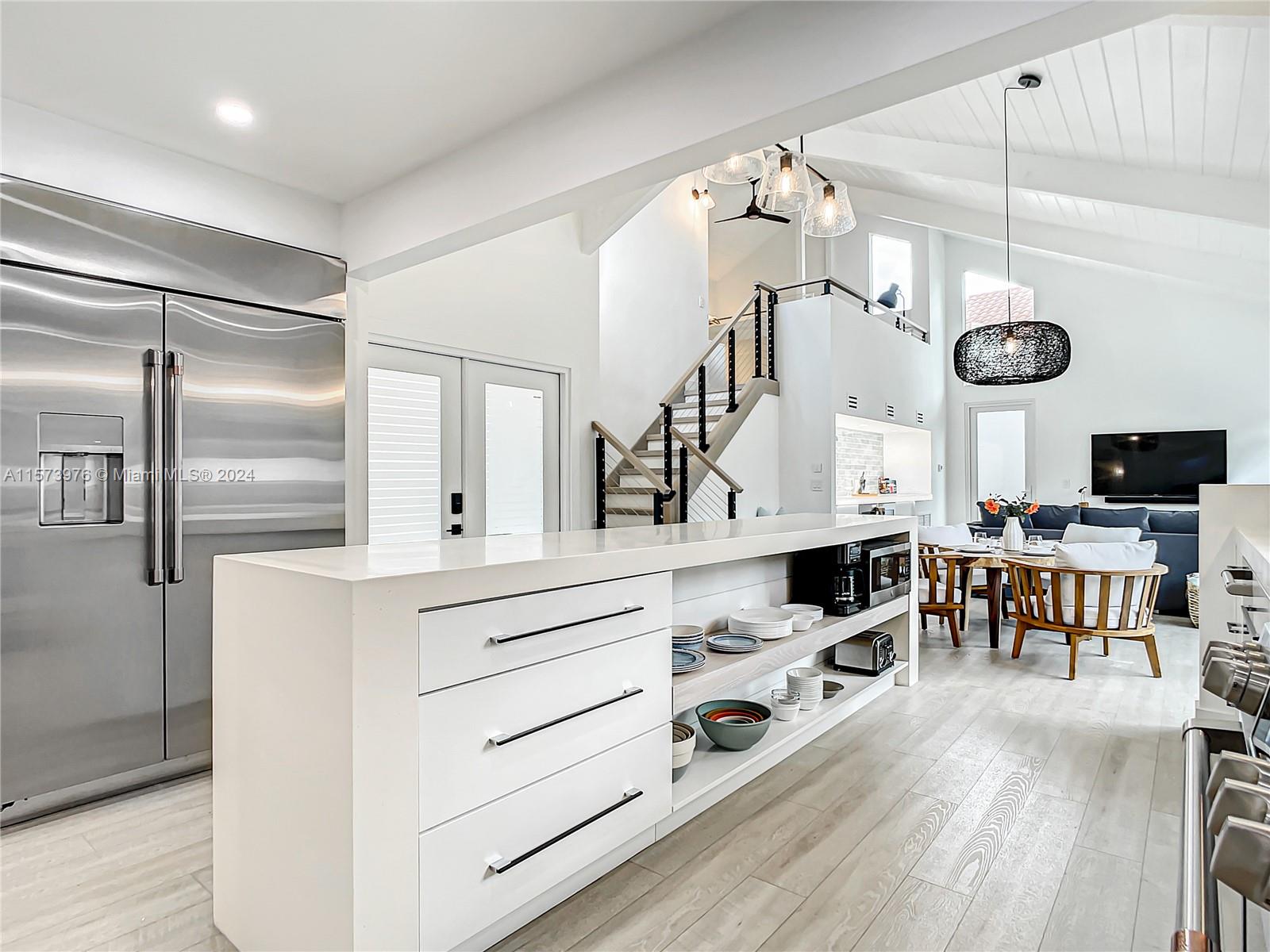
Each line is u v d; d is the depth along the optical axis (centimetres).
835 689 345
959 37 192
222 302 314
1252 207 459
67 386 271
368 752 146
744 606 328
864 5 209
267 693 168
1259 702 97
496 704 171
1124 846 224
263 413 325
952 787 268
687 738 249
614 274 744
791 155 397
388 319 433
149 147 304
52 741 266
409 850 154
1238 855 48
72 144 283
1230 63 329
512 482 514
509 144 295
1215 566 308
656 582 218
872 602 357
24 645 261
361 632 146
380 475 440
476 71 257
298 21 226
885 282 1058
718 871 210
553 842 184
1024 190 557
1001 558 494
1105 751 304
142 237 291
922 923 186
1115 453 941
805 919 188
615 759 203
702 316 862
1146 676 426
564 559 189
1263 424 864
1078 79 396
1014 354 629
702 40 240
